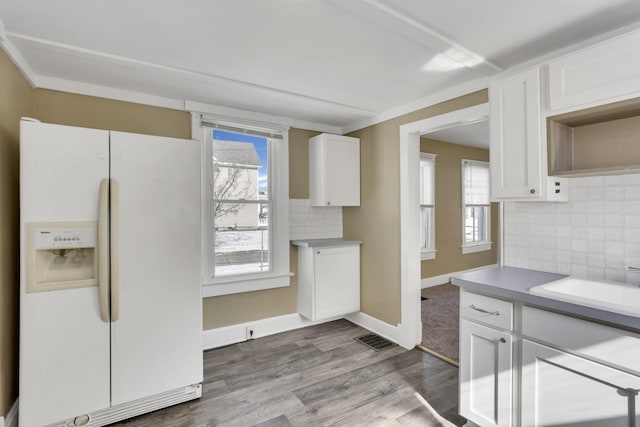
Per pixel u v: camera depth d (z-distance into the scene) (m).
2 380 1.74
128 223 1.95
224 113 2.99
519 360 1.63
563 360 1.45
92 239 1.86
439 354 2.82
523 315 1.60
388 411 2.05
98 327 1.87
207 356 2.82
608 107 1.54
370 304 3.40
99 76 2.34
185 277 2.13
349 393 2.25
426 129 2.81
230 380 2.43
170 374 2.08
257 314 3.25
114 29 1.76
